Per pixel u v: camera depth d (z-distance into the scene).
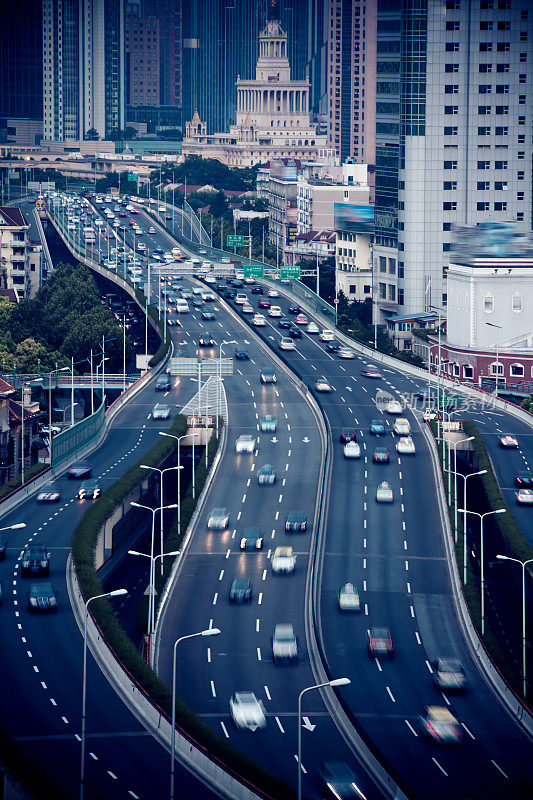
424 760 192.75
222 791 177.88
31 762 179.88
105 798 174.25
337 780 182.88
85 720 193.38
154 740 194.38
